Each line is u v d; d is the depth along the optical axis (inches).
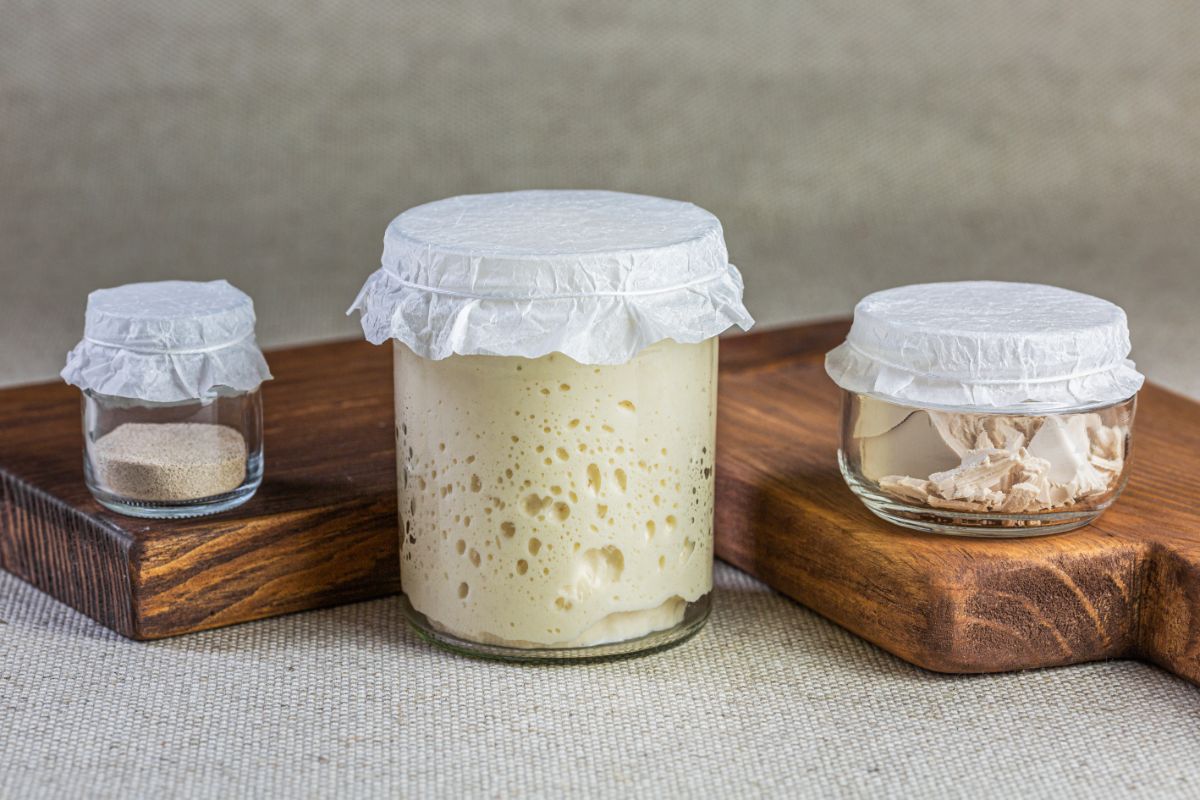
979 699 47.6
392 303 47.4
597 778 43.3
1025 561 47.8
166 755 44.3
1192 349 80.9
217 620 51.8
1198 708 47.1
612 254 45.5
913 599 48.1
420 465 48.9
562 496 47.3
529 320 45.4
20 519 55.1
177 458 50.8
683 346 47.7
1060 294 51.9
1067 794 42.8
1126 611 49.2
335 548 53.0
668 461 48.3
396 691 47.7
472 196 53.6
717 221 49.4
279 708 46.8
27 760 44.1
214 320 50.8
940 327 48.1
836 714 46.7
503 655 49.1
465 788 42.8
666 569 49.1
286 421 60.2
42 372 78.6
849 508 52.1
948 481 48.3
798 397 63.5
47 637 51.3
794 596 53.5
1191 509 51.4
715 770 43.8
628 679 48.6
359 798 42.3
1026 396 47.4
